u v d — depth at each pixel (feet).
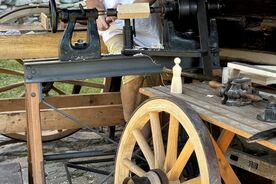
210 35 8.03
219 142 6.87
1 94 17.39
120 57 7.80
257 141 5.28
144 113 6.74
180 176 7.05
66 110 10.10
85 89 17.46
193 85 7.55
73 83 13.60
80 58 7.56
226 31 11.19
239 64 7.30
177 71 7.02
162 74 8.97
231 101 6.41
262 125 5.60
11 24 13.58
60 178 11.16
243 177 9.60
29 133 8.45
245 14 11.05
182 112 5.93
